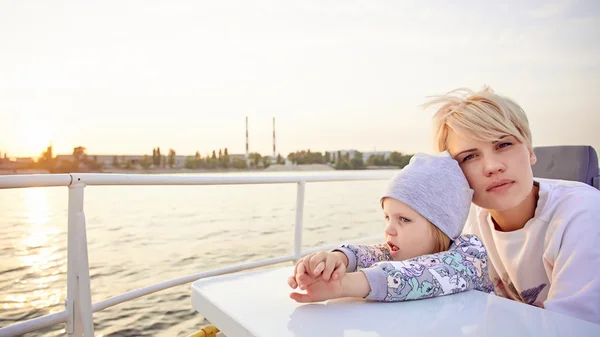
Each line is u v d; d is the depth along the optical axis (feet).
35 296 41.83
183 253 62.59
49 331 31.96
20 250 67.46
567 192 2.88
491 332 1.47
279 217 109.40
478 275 2.16
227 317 1.69
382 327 1.52
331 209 125.49
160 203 148.77
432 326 1.53
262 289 2.08
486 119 2.55
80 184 3.16
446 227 2.30
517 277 3.17
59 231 89.56
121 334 29.94
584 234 2.51
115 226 93.71
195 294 2.06
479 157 2.68
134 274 49.47
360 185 216.95
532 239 2.97
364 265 2.45
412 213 2.32
